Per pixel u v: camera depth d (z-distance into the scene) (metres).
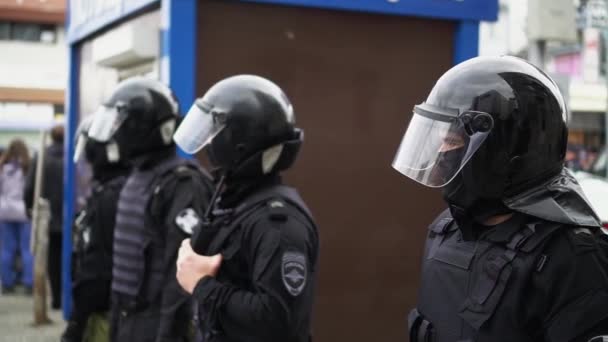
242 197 2.54
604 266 1.64
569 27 6.07
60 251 7.55
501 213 1.80
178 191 3.08
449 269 1.85
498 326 1.69
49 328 6.82
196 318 2.51
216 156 2.56
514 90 1.76
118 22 4.98
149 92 3.38
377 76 4.40
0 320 7.16
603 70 16.16
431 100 1.86
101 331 3.74
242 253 2.38
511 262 1.70
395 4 4.38
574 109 13.50
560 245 1.66
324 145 4.29
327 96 4.29
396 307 4.43
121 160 3.56
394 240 4.45
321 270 4.28
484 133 1.75
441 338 1.83
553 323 1.63
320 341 4.27
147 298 3.14
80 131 4.15
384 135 4.42
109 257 3.73
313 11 4.25
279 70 4.19
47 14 25.02
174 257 2.98
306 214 2.45
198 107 2.65
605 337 1.59
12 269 8.65
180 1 3.92
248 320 2.25
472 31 4.58
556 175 1.81
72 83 6.25
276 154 2.56
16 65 25.00
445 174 1.79
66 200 6.23
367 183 4.38
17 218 8.37
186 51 3.94
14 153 8.39
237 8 4.10
